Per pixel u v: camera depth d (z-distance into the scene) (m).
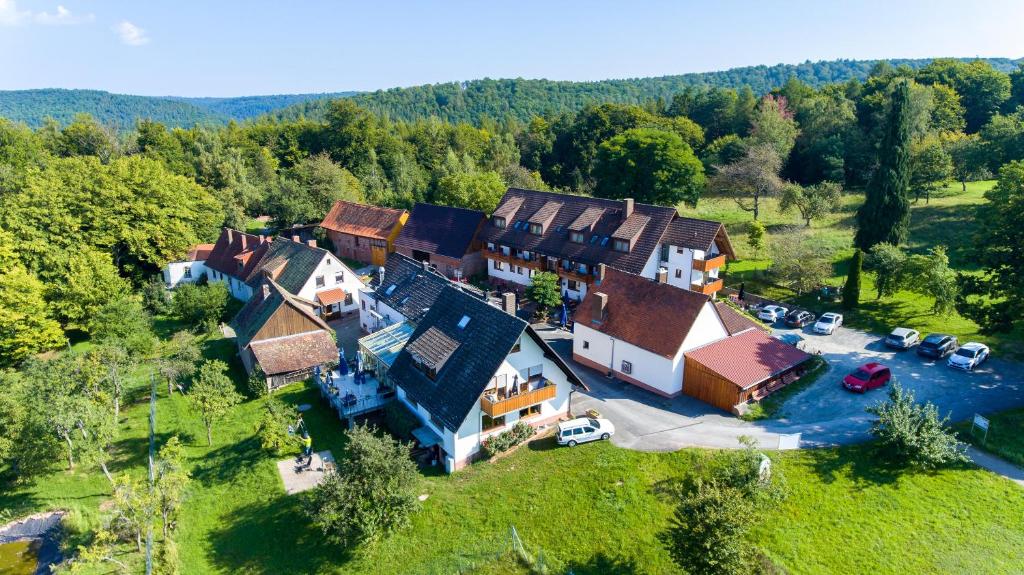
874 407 35.06
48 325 58.38
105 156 120.62
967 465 33.53
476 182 86.44
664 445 36.41
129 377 49.31
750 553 26.48
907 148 63.12
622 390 44.25
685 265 57.06
